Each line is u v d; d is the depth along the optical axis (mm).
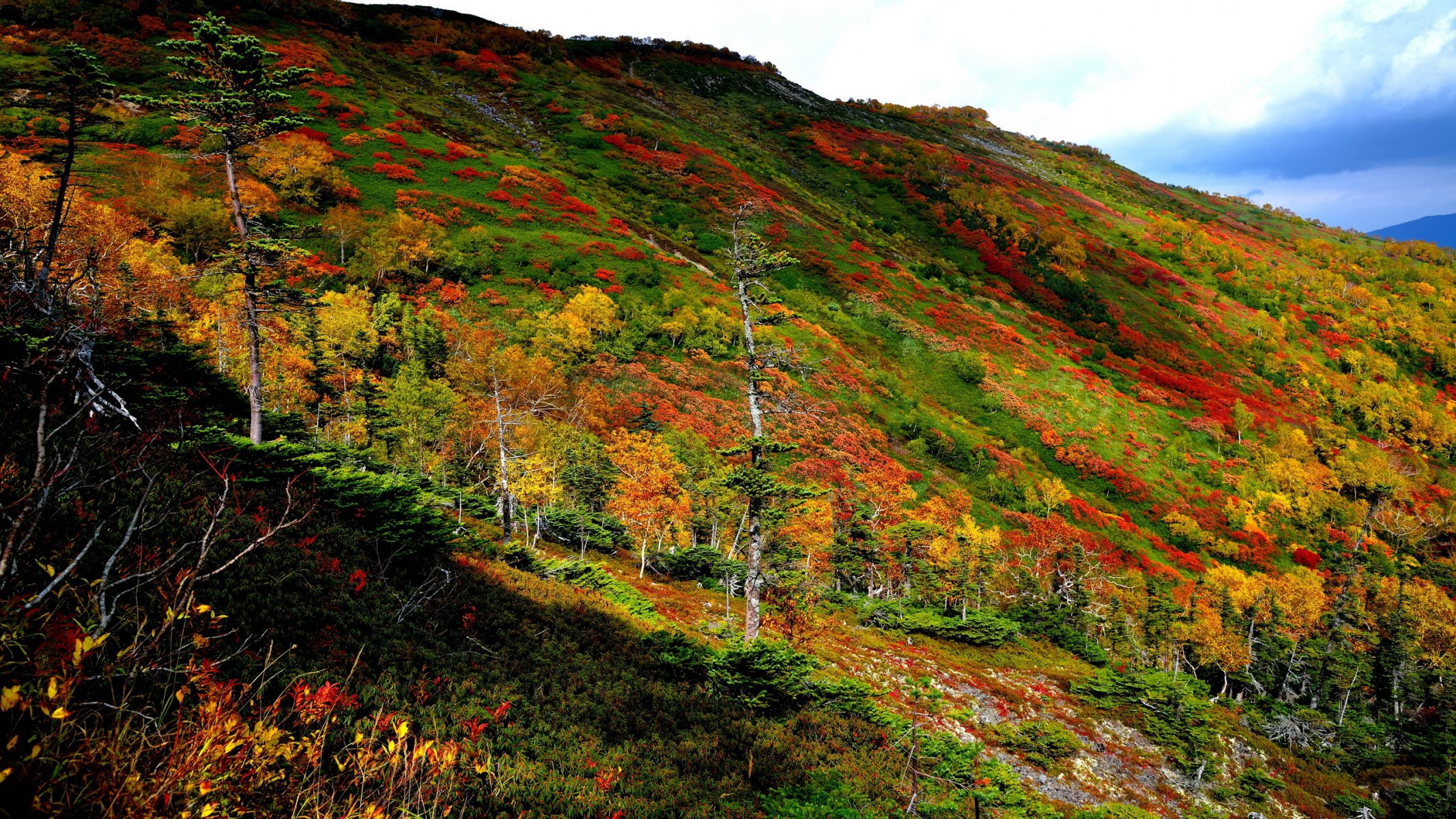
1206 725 35625
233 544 11438
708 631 29484
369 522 17328
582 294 87188
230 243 20734
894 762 13703
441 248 89938
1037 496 77875
